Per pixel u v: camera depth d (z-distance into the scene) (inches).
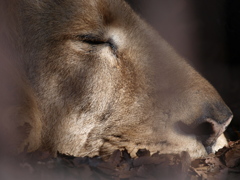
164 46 439.8
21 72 409.7
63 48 409.7
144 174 369.1
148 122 418.3
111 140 424.2
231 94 694.5
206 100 414.9
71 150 426.3
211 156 409.1
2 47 402.3
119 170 378.6
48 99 416.2
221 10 759.7
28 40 412.2
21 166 355.9
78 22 402.6
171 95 419.2
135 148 419.2
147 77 423.5
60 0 404.8
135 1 433.4
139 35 425.4
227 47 788.6
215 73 746.2
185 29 630.5
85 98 418.6
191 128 410.6
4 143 364.5
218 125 405.7
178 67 434.9
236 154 411.5
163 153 413.7
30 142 385.4
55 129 420.2
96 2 398.0
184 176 370.6
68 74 414.0
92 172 366.9
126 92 420.8
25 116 383.6
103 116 422.0
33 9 409.4
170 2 548.4
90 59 413.1
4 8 403.5
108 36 411.8
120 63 418.9
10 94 382.3
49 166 367.9
